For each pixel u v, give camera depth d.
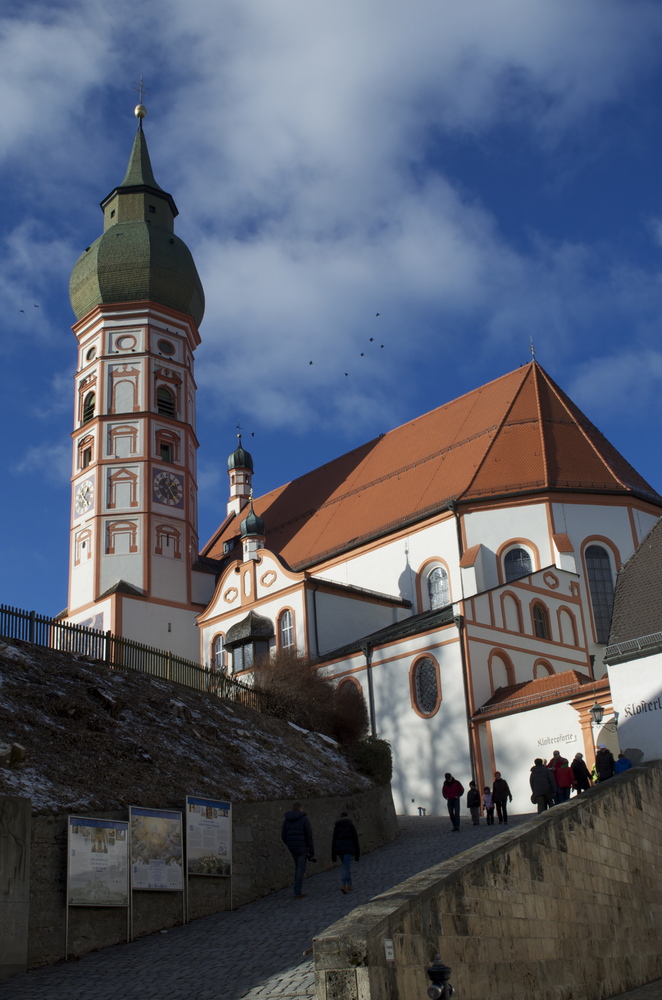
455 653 42.09
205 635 56.12
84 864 17.11
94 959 16.25
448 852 25.48
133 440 63.16
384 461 62.28
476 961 13.45
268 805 23.56
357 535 56.56
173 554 62.22
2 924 15.23
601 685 36.16
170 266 66.69
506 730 39.28
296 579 51.12
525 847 16.06
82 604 60.97
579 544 49.72
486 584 49.66
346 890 20.81
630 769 22.69
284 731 30.73
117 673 26.56
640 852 21.03
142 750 22.38
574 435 53.91
